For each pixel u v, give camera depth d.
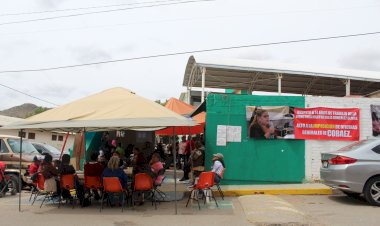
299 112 14.30
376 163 10.50
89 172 10.77
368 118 14.34
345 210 9.98
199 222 8.81
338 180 10.63
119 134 20.91
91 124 9.88
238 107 14.36
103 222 8.91
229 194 12.76
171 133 19.50
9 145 15.26
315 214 9.45
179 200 12.06
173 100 18.28
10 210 10.55
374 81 23.78
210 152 14.16
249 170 14.17
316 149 14.25
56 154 19.78
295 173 14.18
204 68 21.81
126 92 11.37
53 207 11.02
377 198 10.52
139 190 10.74
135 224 8.67
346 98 14.39
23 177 14.45
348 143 14.24
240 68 22.23
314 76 23.58
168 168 23.28
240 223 8.66
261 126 14.23
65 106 11.07
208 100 14.37
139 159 12.66
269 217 8.75
